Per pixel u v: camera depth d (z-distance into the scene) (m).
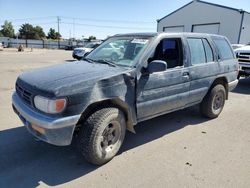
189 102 4.70
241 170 3.37
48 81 3.09
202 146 4.08
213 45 5.14
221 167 3.44
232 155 3.79
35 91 3.00
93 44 18.64
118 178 3.11
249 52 9.12
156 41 3.94
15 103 3.42
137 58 3.68
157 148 3.96
